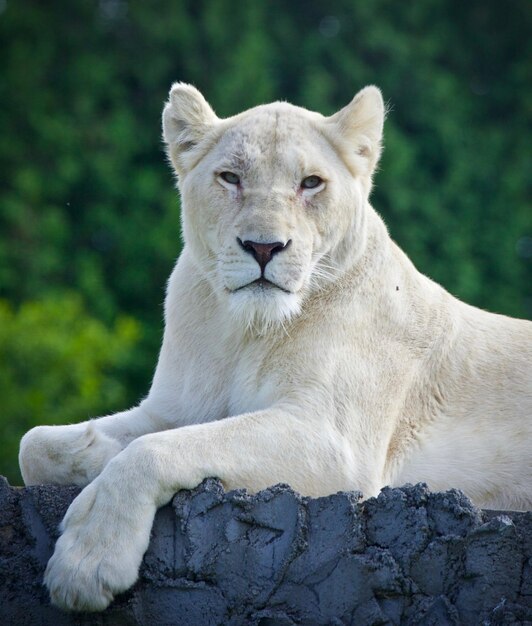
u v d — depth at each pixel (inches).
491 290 1096.8
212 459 389.1
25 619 373.1
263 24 1124.5
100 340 898.1
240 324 437.1
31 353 870.4
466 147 1117.1
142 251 1069.1
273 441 405.4
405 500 365.4
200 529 370.0
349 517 364.8
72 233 1078.4
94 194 1083.9
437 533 363.6
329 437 417.4
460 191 1095.6
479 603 358.0
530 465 448.8
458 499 364.5
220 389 444.1
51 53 1109.7
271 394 428.8
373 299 448.1
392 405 442.3
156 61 1106.7
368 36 1122.7
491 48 1181.7
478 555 359.6
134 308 1081.4
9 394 850.1
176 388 451.5
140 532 367.2
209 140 452.8
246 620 363.9
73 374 877.8
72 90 1101.1
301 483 405.7
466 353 462.6
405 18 1150.3
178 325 453.7
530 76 1160.2
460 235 1079.0
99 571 360.2
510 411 455.2
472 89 1168.8
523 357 467.8
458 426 451.2
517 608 351.6
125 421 451.2
